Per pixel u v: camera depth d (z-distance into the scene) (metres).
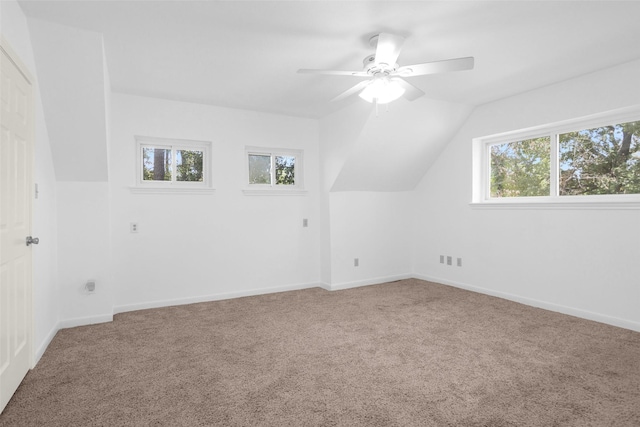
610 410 1.89
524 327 3.16
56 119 2.86
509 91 3.80
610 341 2.82
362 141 4.18
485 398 2.02
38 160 2.68
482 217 4.37
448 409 1.91
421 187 5.20
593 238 3.34
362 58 2.90
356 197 4.88
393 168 4.77
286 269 4.66
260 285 4.48
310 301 4.10
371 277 5.00
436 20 2.33
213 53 2.80
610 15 2.29
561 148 3.74
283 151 4.71
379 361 2.51
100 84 2.74
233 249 4.30
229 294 4.27
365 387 2.15
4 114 1.95
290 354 2.64
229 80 3.37
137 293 3.81
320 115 4.66
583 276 3.41
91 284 3.29
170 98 3.89
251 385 2.18
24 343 2.27
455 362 2.48
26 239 2.29
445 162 4.82
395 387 2.15
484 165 4.46
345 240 4.79
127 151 3.76
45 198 2.87
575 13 2.26
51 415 1.87
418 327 3.20
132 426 1.78
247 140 4.37
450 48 2.74
